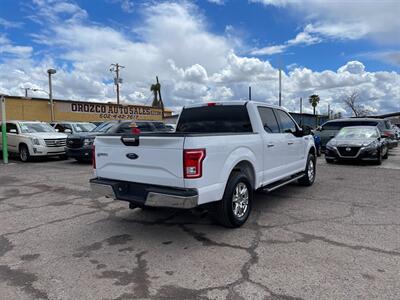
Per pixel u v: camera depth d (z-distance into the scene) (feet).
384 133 48.24
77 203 21.81
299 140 23.95
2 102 46.37
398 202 21.02
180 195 13.19
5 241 14.96
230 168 15.30
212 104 20.29
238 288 10.47
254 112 18.94
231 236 15.15
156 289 10.54
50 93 89.56
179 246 14.10
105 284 10.92
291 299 9.79
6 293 10.44
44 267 12.26
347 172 33.83
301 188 25.64
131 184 15.52
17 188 27.27
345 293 10.03
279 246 13.82
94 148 16.92
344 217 17.79
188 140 13.38
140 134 14.78
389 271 11.41
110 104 114.21
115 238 15.20
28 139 46.24
